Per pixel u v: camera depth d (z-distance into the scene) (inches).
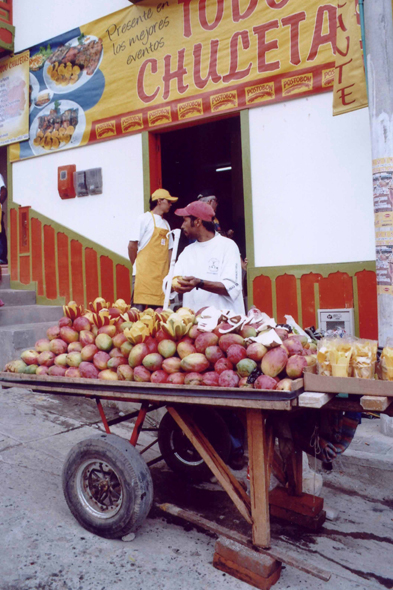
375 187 146.3
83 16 248.4
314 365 90.7
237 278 134.3
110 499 105.8
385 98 142.8
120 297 242.4
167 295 134.8
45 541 103.7
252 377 85.0
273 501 115.0
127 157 236.4
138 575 93.4
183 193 364.8
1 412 186.1
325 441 102.9
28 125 272.4
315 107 185.3
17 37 276.7
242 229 342.3
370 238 177.2
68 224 259.9
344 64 163.3
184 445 135.0
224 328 94.3
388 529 112.6
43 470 139.6
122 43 234.1
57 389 109.1
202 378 91.4
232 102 202.5
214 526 99.1
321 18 181.0
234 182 339.3
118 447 101.3
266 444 94.3
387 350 83.4
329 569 97.0
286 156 192.4
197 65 211.0
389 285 144.1
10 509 116.3
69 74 253.6
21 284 281.7
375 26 143.3
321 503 114.3
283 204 193.8
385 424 157.4
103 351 107.7
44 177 269.0
